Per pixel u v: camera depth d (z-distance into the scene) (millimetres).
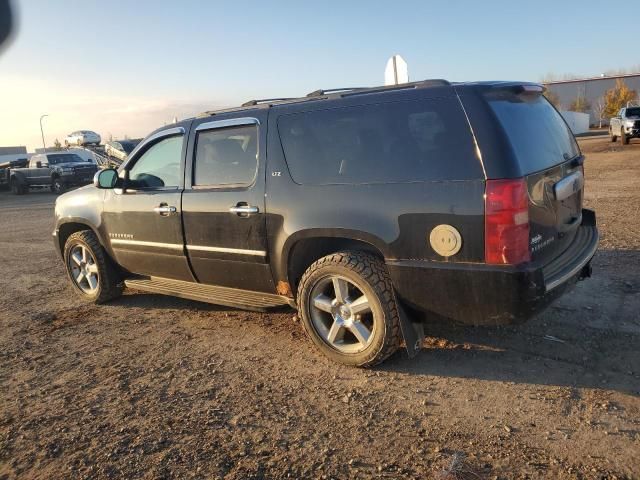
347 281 3896
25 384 4062
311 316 4109
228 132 4559
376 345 3814
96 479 2863
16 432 3371
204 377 3998
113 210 5465
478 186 3312
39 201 21891
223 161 4578
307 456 2965
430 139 3531
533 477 2682
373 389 3670
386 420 3279
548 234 3592
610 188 12359
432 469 2785
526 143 3547
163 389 3846
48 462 3041
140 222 5203
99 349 4676
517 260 3275
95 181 5289
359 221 3721
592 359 3871
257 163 4305
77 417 3516
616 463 2748
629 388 3459
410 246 3561
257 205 4254
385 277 3764
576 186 4113
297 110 4148
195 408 3547
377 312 3771
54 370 4289
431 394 3557
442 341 4344
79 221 5852
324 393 3652
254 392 3723
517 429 3102
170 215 4895
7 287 7059
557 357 3936
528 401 3393
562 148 4102
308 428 3240
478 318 3480
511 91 3707
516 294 3279
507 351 4090
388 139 3703
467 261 3383
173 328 5094
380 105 3770
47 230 12484
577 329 4367
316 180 3973
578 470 2713
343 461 2900
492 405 3377
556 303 4926
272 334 4762
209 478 2818
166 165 5055
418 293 3598
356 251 3924
